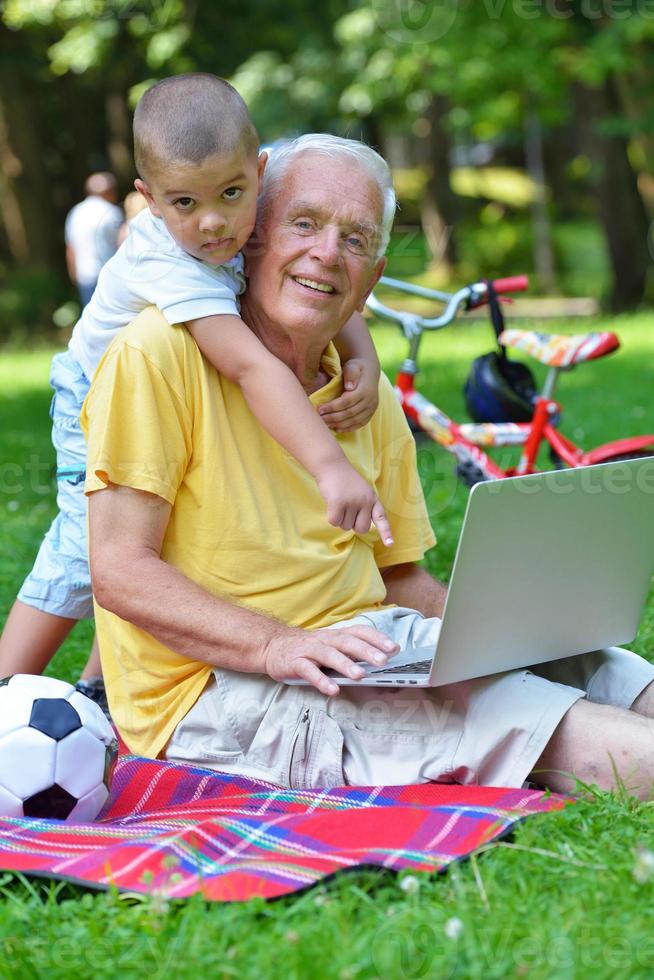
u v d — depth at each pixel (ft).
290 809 8.14
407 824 7.42
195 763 8.94
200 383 8.70
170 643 8.63
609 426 27.84
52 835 7.68
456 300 17.13
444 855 7.05
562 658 9.12
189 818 8.03
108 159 77.41
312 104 66.39
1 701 8.42
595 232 95.09
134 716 9.16
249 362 8.57
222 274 8.84
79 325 10.02
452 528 17.58
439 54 58.70
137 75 69.36
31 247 69.92
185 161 8.31
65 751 8.30
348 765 8.59
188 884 6.76
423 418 17.85
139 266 8.96
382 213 8.84
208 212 8.46
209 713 8.79
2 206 71.05
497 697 8.43
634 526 8.82
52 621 10.80
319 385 9.44
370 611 9.23
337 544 9.11
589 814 7.63
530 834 7.29
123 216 40.75
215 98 8.43
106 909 6.60
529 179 100.07
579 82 58.70
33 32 63.52
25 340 64.08
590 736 8.23
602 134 55.36
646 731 8.13
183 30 62.49
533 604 8.36
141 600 8.53
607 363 40.96
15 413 37.24
